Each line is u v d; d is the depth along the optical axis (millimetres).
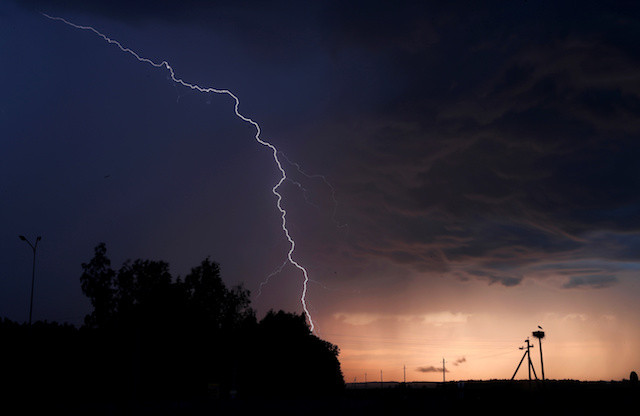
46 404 38844
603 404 37938
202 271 60562
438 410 38625
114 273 52812
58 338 53344
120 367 51812
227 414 34500
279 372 65625
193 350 55188
